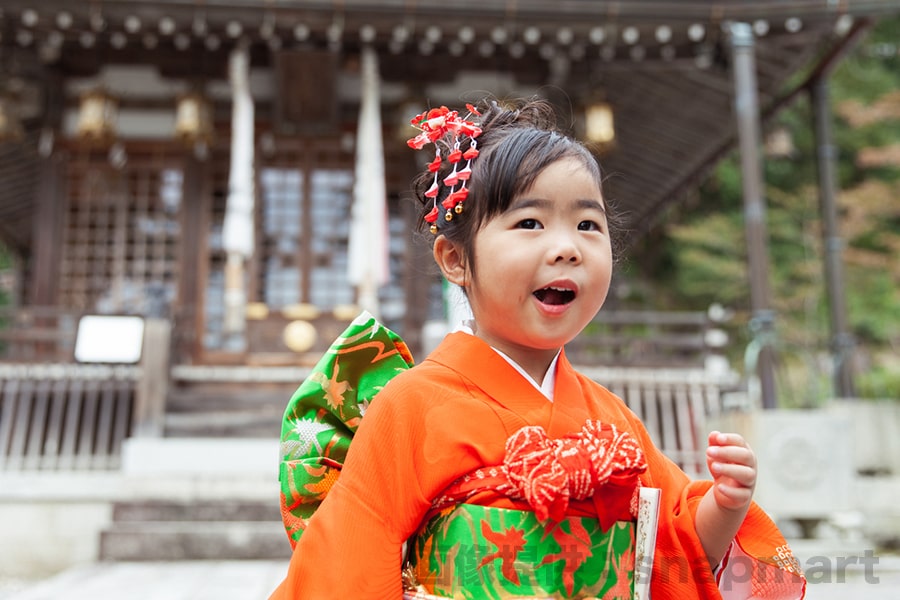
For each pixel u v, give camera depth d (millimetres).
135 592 3934
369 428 1182
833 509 5336
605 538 1129
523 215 1151
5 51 7777
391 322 8492
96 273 8453
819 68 8250
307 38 7652
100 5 6750
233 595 3828
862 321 15234
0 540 5281
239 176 7492
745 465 1187
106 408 6848
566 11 6898
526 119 1383
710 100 9141
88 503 5402
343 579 1081
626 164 11172
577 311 1155
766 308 6316
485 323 1220
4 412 7027
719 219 16359
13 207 12211
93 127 7531
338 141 8641
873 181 15320
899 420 6707
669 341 7484
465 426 1138
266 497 5555
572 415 1191
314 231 8570
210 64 8445
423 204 1430
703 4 6797
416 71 8617
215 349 8289
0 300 17438
